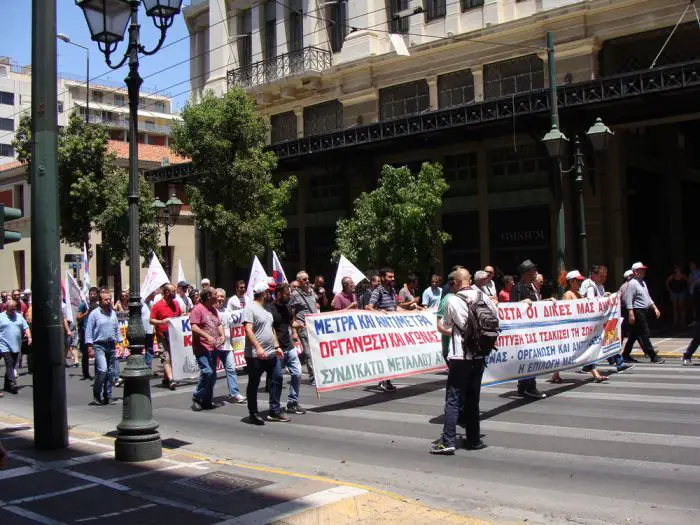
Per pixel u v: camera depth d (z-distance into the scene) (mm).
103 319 12031
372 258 20859
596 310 12094
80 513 5602
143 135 71125
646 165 23312
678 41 19859
